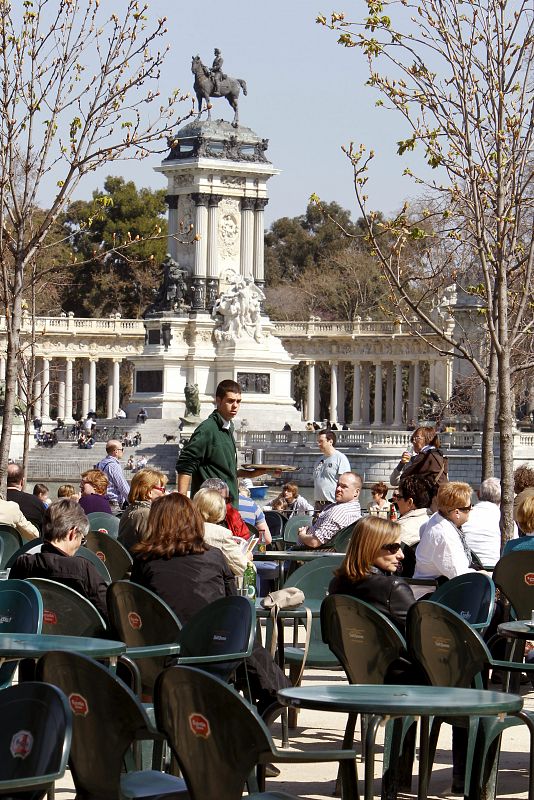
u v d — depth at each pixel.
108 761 13.23
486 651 17.59
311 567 25.55
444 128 41.47
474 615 20.62
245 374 152.50
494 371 45.75
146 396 155.50
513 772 21.12
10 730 11.84
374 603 19.86
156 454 143.50
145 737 13.36
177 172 155.00
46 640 17.11
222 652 17.11
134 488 29.39
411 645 18.20
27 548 25.09
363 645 18.50
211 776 12.69
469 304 125.50
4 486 48.69
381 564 20.08
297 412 154.75
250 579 24.42
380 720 16.52
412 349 198.75
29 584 18.06
